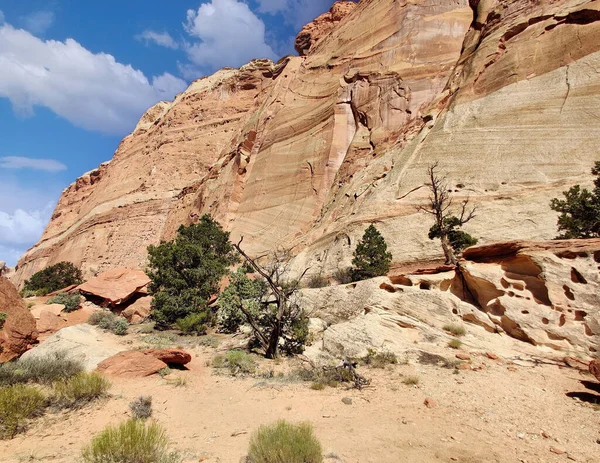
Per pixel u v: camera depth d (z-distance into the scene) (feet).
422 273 49.83
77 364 32.99
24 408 22.68
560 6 91.86
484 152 84.02
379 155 116.37
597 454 17.99
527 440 19.61
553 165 73.00
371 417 23.17
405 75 128.88
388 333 40.86
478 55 102.83
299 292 63.77
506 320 39.29
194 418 24.20
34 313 64.95
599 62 77.61
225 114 274.77
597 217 49.96
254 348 46.57
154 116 356.38
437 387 28.02
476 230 73.36
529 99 84.28
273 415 24.22
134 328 62.13
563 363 31.94
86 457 15.85
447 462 17.30
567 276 37.09
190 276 72.02
